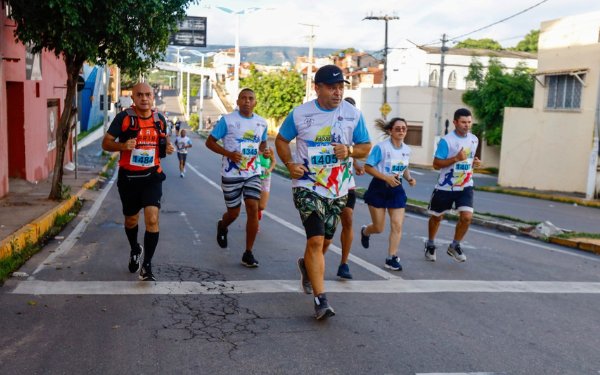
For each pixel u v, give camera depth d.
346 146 5.09
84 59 12.10
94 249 7.98
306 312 5.34
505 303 5.89
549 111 25.28
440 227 11.77
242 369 3.98
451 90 39.56
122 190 6.21
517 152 26.75
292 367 4.04
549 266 8.00
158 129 6.16
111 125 6.02
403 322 5.13
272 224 11.03
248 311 5.31
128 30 11.45
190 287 6.07
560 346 4.65
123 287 5.97
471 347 4.56
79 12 10.65
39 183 15.62
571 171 24.45
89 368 3.92
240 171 7.23
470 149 7.67
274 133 68.25
